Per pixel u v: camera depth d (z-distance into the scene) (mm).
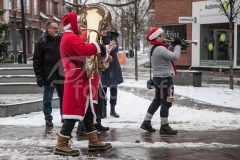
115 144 6234
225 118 8578
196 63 27719
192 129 7535
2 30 20578
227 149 5961
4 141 6406
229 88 14953
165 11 29812
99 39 5824
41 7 57375
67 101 5535
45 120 8109
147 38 7262
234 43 24922
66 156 5523
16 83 13133
